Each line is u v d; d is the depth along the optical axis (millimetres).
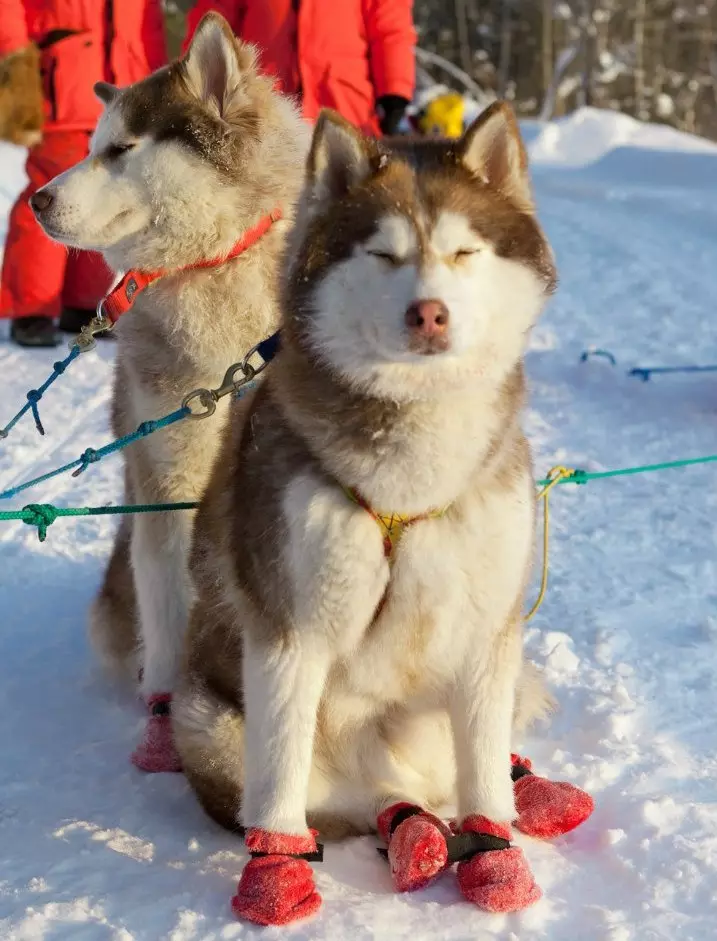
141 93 3912
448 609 2900
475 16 45094
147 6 8477
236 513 3002
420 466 2770
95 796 3514
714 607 4820
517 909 2848
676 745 3723
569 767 3557
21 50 8078
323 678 2967
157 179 3832
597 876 3045
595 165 21656
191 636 3477
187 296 3852
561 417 7484
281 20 7102
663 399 7832
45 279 8844
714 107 45406
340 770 3223
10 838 3256
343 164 2855
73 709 4125
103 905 2912
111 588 4395
